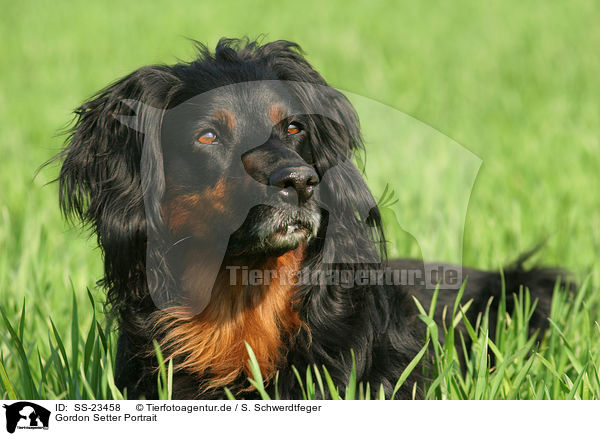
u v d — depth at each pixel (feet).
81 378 20.20
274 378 19.98
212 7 119.85
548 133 52.39
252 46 22.25
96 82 74.23
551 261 32.50
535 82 71.92
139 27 104.63
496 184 42.68
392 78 72.74
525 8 115.14
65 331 25.04
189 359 20.02
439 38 96.37
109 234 19.84
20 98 67.67
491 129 55.52
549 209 37.06
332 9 117.50
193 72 20.15
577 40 91.71
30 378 19.56
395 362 20.63
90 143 20.88
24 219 35.81
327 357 19.75
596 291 26.86
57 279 29.07
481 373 19.10
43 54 88.99
